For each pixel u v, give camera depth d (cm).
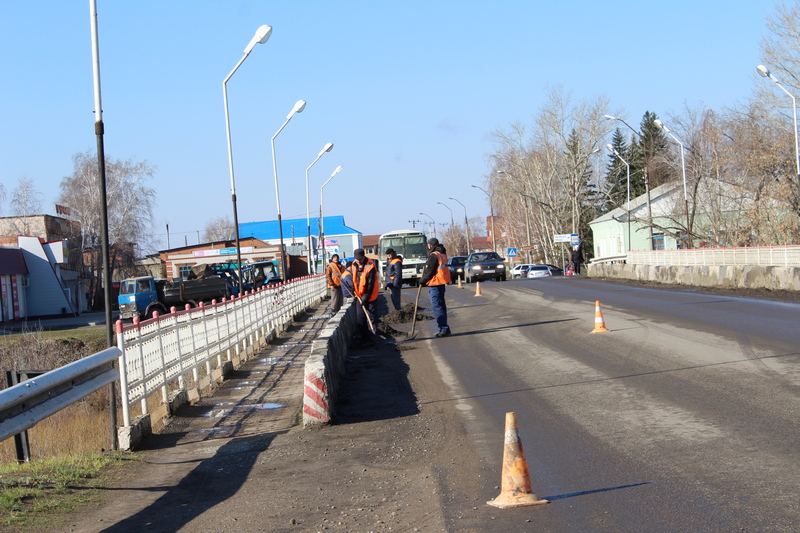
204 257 7756
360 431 876
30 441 1115
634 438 725
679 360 1144
